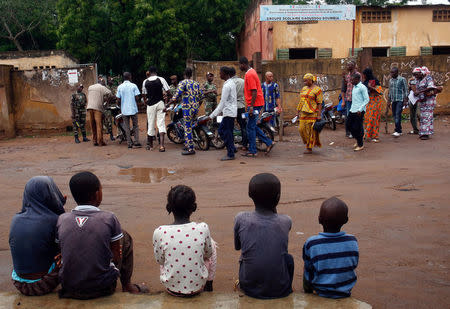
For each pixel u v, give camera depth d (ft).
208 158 28.66
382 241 13.65
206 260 10.36
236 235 9.98
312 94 28.50
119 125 36.19
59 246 10.43
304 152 29.99
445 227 14.65
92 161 29.27
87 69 46.03
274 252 9.45
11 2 84.17
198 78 46.93
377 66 45.03
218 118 31.24
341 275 9.27
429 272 11.53
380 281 11.11
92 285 9.68
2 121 45.65
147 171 25.39
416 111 35.83
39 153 33.73
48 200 10.36
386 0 74.49
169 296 9.89
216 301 9.53
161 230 9.84
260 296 9.55
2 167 28.07
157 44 68.03
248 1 76.95
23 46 94.63
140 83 78.28
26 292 10.20
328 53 56.65
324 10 48.93
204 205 18.08
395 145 31.73
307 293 9.81
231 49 79.20
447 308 9.78
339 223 9.19
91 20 67.82
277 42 55.47
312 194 19.17
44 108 46.85
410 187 19.80
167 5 69.56
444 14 58.23
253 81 27.14
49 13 89.61
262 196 9.66
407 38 58.34
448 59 45.34
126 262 10.72
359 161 26.53
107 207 18.26
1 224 16.52
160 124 31.83
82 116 39.04
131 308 9.41
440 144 31.40
